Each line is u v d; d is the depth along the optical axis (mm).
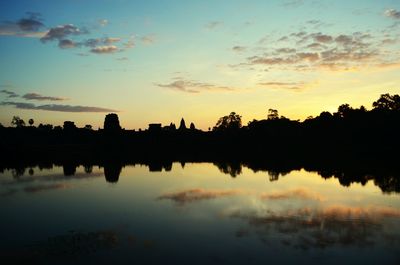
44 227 26656
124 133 172375
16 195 41844
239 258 19688
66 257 20062
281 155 106938
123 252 20750
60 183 52875
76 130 188000
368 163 75312
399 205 32812
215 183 50406
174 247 21531
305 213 29906
